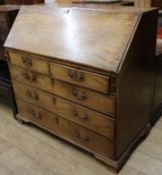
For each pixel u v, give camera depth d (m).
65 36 1.45
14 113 2.08
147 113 1.74
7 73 2.18
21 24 1.72
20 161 1.66
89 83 1.32
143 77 1.48
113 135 1.38
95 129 1.46
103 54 1.25
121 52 1.21
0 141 1.87
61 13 1.53
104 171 1.53
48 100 1.67
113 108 1.29
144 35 1.32
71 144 1.77
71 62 1.35
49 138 1.86
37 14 1.66
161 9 2.21
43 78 1.61
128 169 1.54
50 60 1.47
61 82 1.49
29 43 1.60
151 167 1.54
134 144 1.66
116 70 1.18
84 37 1.36
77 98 1.45
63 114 1.62
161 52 1.65
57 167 1.59
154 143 1.74
